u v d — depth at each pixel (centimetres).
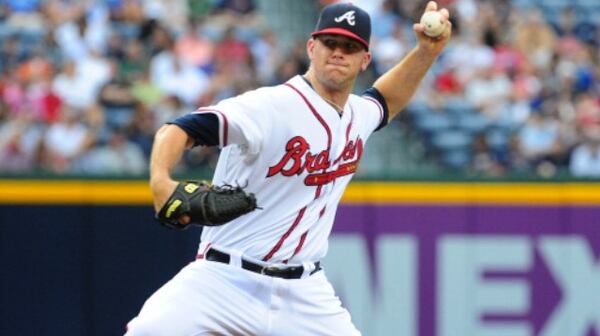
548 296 2689
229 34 4391
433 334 2655
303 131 1662
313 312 1750
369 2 4781
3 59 4150
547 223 2691
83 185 2498
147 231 2520
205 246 1736
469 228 2667
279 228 1700
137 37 4266
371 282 2634
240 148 1648
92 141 3834
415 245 2648
